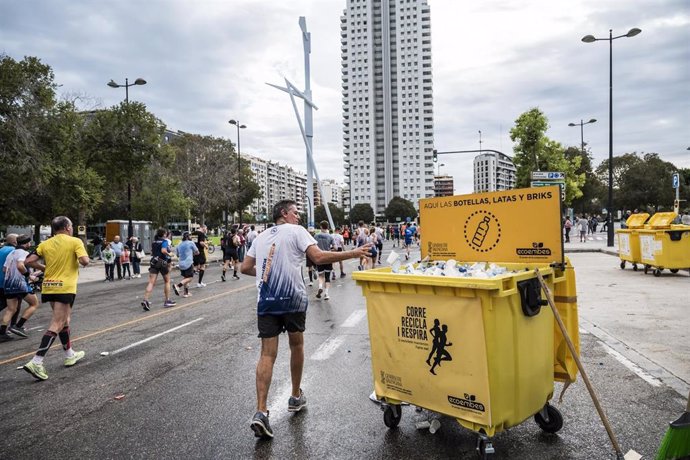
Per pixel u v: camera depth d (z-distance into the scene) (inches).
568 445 136.6
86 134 1031.6
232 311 385.7
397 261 154.6
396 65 6166.3
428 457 131.4
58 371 228.8
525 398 131.7
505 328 124.1
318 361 229.1
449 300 128.7
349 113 6269.7
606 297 383.2
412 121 6156.5
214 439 147.0
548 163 1336.1
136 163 1083.3
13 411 177.9
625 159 3006.9
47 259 230.8
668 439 103.5
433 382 134.4
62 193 962.7
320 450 137.4
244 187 2605.8
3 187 831.1
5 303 326.0
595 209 3245.6
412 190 6166.3
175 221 2298.2
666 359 213.3
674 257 500.7
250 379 204.1
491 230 161.9
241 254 962.1
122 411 173.3
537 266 144.0
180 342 279.0
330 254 150.6
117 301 479.2
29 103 839.1
